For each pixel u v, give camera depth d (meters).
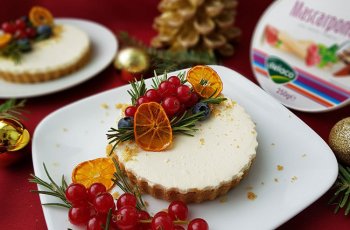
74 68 0.42
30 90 0.40
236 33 0.45
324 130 0.35
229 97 0.34
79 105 0.35
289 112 0.33
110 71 0.44
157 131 0.28
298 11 0.37
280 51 0.38
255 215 0.27
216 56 0.45
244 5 0.50
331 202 0.30
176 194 0.27
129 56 0.38
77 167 0.30
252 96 0.34
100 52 0.45
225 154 0.28
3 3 0.52
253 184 0.29
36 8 0.47
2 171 0.33
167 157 0.28
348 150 0.29
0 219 0.30
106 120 0.34
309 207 0.30
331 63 0.35
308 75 0.36
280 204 0.27
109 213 0.24
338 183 0.29
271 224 0.26
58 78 0.42
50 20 0.48
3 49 0.43
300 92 0.36
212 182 0.27
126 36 0.43
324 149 0.30
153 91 0.29
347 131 0.30
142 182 0.27
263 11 0.50
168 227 0.24
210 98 0.30
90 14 0.53
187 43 0.42
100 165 0.30
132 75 0.38
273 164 0.30
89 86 0.42
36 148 0.32
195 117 0.29
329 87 0.35
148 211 0.28
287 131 0.32
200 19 0.43
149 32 0.51
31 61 0.42
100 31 0.48
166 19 0.43
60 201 0.28
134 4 0.52
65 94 0.41
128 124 0.28
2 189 0.32
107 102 0.35
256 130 0.32
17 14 0.53
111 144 0.30
